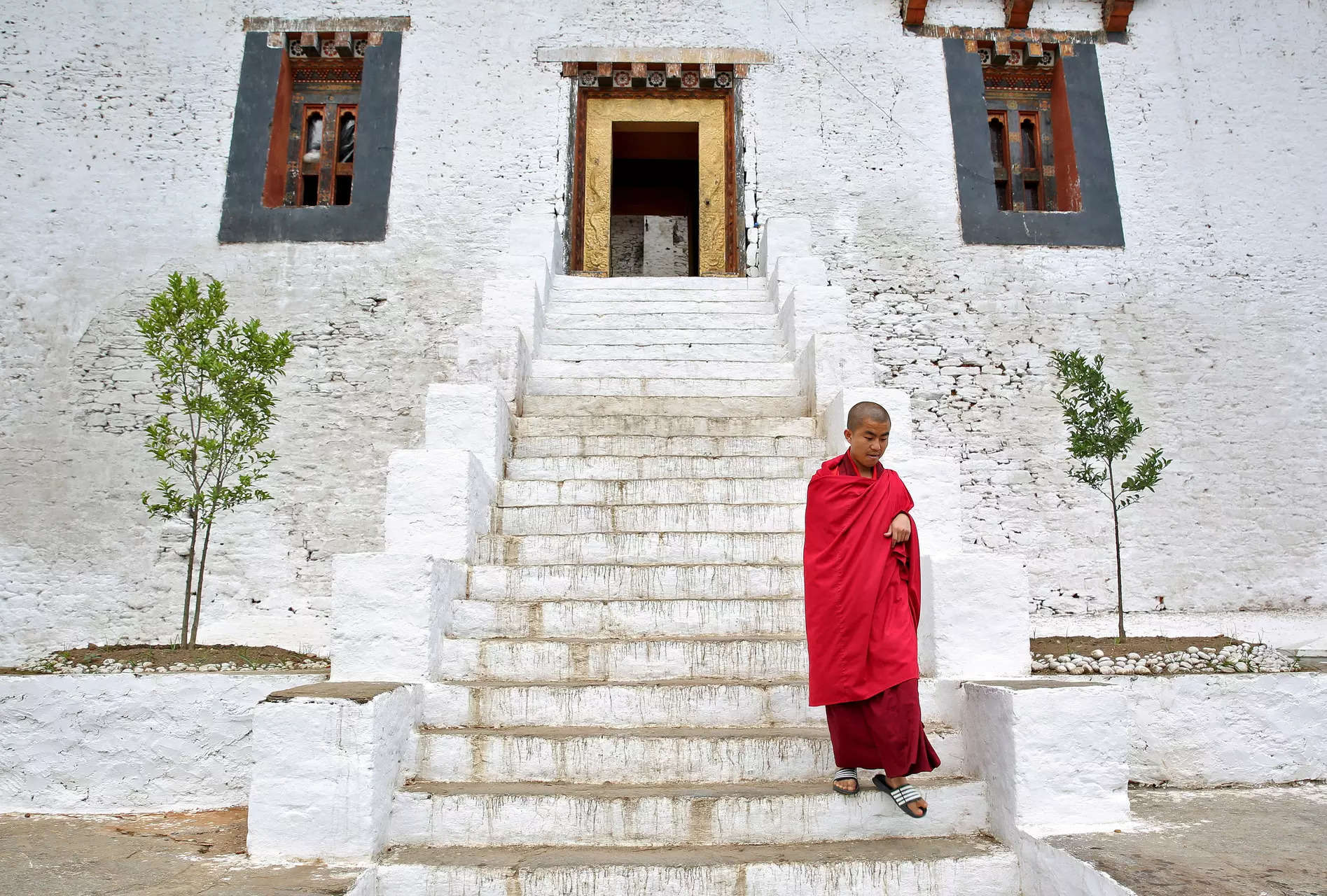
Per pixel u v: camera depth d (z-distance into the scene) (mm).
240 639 7801
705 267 10336
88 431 8695
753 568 4672
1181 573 8609
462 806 3303
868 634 3193
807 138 10148
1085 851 2936
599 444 6043
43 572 8344
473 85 10234
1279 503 8812
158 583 8328
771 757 3545
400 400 9008
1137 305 9391
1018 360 9227
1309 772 4430
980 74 10312
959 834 3424
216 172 9617
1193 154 9891
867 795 3346
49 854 3301
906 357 9250
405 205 9719
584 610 4379
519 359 6754
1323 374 9188
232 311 9227
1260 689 4484
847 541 3262
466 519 4629
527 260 8289
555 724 3797
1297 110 10023
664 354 7590
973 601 4023
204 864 3125
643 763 3535
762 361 7465
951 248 9672
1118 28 10320
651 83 10547
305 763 3188
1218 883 2646
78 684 4523
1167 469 8875
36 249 9234
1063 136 10227
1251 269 9516
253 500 8555
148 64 9891
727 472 5734
